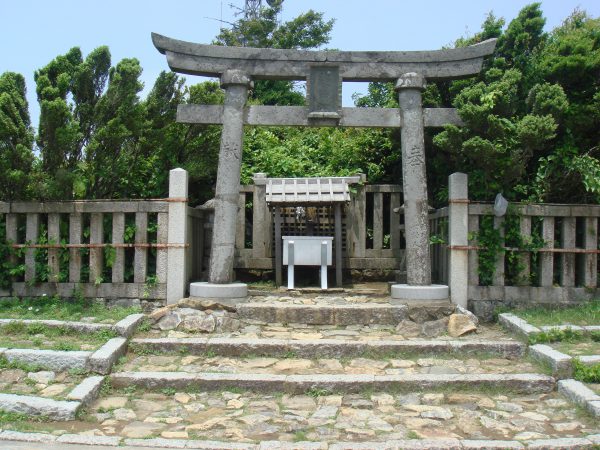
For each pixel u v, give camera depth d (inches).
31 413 184.5
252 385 210.2
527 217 291.7
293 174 420.2
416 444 165.8
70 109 295.6
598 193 293.0
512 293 290.7
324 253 319.6
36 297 292.7
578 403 194.5
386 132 409.7
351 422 184.9
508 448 163.8
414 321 270.5
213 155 369.4
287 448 163.3
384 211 410.0
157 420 185.9
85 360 214.7
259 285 353.1
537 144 287.1
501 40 339.3
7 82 299.4
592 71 314.0
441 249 323.3
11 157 281.7
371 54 304.0
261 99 713.6
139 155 343.6
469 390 209.9
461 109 288.4
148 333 257.0
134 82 306.7
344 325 270.2
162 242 289.7
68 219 297.6
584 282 293.1
